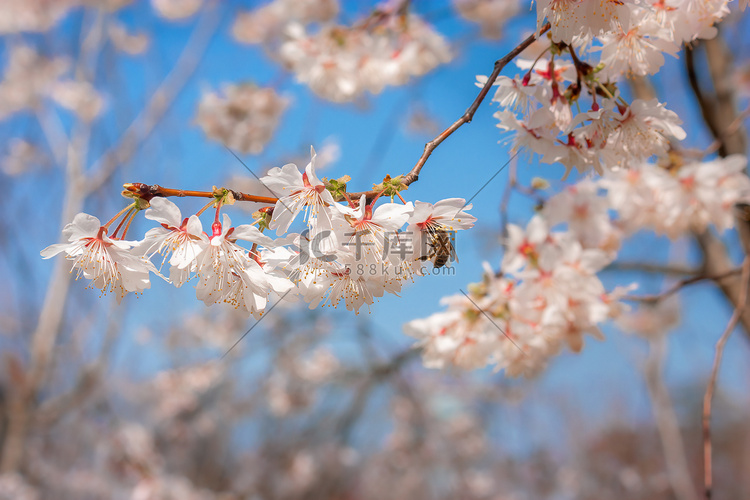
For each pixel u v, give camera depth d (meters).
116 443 7.00
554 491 9.37
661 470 10.05
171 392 8.11
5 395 6.62
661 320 6.43
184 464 8.71
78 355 6.82
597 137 1.88
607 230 2.89
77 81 6.70
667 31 1.90
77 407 6.93
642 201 2.96
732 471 15.61
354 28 3.71
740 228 3.55
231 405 8.72
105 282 1.60
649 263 4.07
